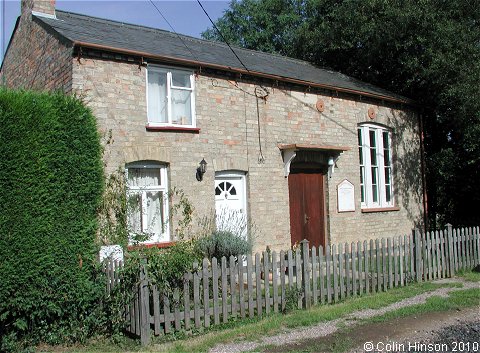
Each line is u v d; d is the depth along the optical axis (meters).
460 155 17.23
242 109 12.43
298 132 13.64
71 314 7.11
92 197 7.45
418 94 17.83
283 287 8.22
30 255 6.64
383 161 16.38
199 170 11.39
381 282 9.80
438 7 16.34
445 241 11.42
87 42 9.81
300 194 13.74
